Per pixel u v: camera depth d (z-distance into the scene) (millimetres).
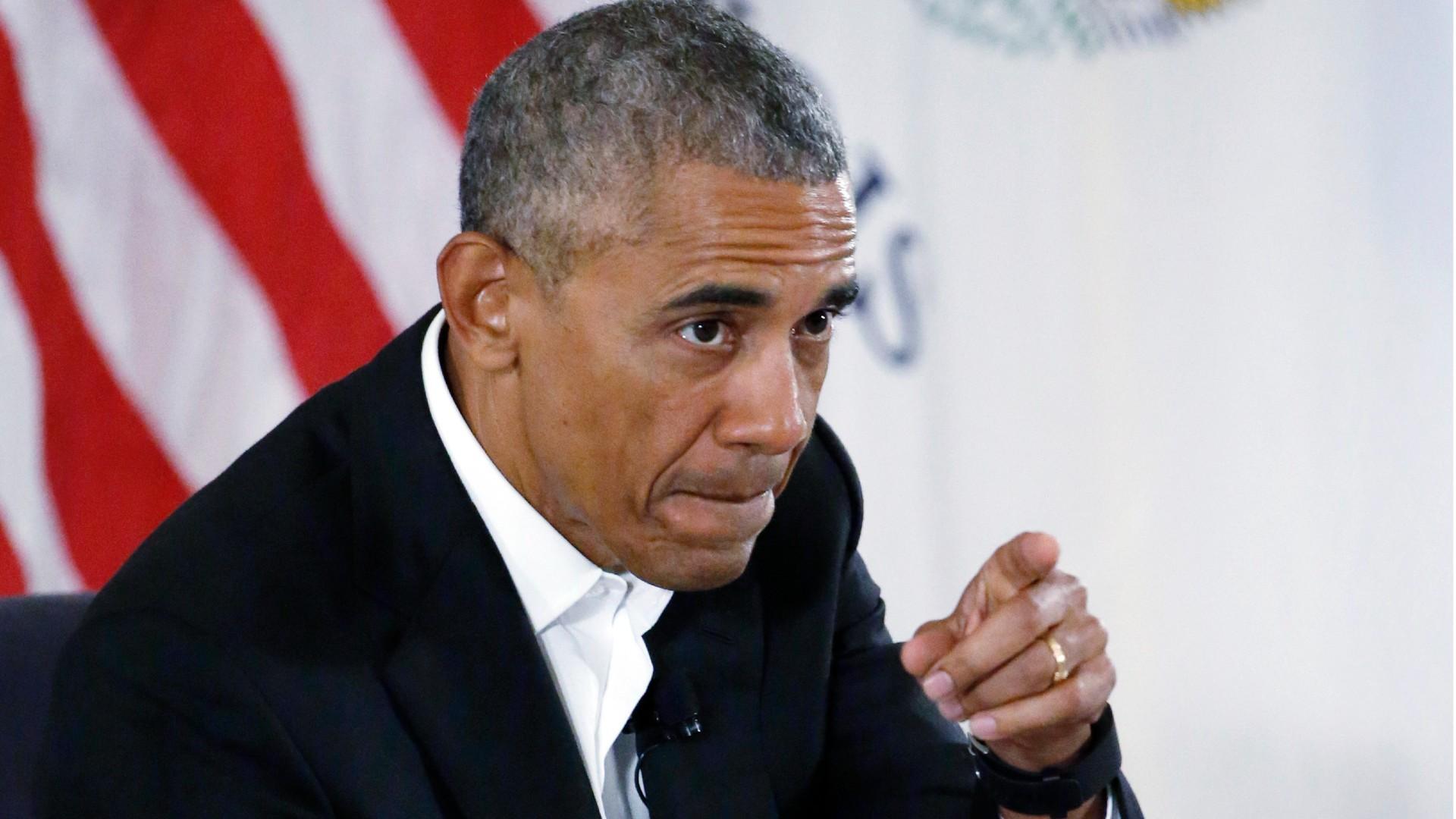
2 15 7453
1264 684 8797
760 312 3465
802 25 8227
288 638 3873
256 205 7781
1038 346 8555
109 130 7621
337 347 7910
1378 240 8586
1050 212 8508
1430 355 8633
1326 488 8695
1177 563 8703
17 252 7535
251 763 3748
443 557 4094
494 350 3852
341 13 7855
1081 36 8453
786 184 3406
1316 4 8516
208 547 3984
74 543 7668
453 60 7953
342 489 4223
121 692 3754
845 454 5277
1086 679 3865
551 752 3996
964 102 8406
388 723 3916
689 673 4562
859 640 5277
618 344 3523
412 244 7973
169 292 7734
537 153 3543
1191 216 8570
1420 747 8812
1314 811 8867
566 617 4332
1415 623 8773
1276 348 8633
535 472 4090
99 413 7676
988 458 8562
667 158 3379
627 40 3523
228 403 7809
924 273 8438
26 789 4613
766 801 4488
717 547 3770
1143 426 8648
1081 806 4266
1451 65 8500
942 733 4996
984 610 3934
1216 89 8539
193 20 7688
